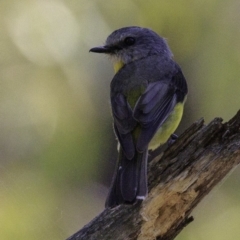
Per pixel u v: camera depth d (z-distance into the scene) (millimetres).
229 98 13367
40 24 13242
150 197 8906
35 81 13039
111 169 13070
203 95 13547
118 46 11469
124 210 8859
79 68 13258
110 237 8750
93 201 12578
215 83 13430
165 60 11031
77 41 13305
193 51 13523
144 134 9469
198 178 8984
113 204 8812
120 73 10625
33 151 12438
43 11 13359
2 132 12617
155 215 8852
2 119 12711
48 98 12953
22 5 13391
